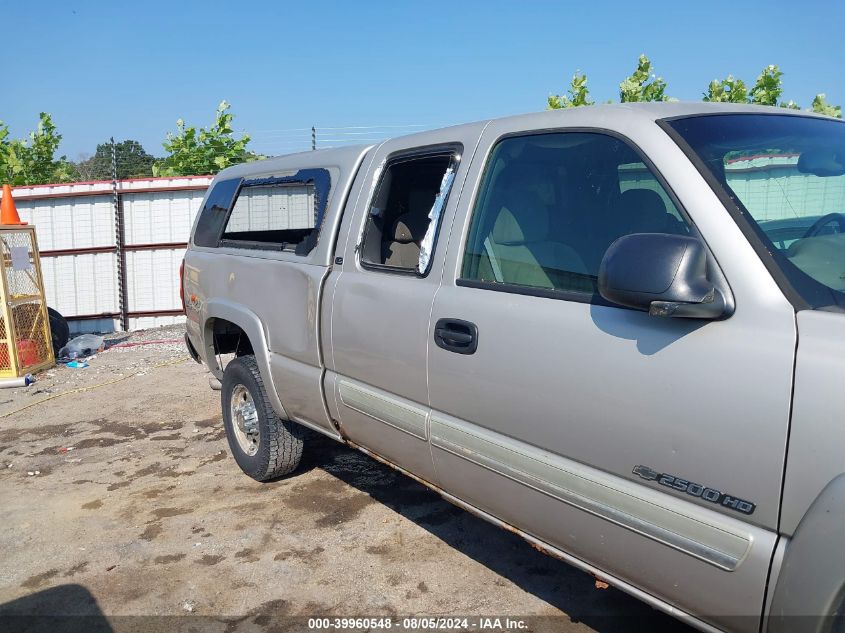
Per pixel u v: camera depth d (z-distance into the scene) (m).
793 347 1.80
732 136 2.35
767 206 2.20
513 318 2.52
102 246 11.86
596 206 2.46
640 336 2.12
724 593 1.94
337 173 3.70
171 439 5.81
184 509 4.38
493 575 3.46
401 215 3.56
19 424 6.48
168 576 3.59
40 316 8.70
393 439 3.22
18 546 4.00
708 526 1.94
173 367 8.58
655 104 2.57
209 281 4.85
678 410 2.00
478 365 2.64
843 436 1.67
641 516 2.12
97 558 3.81
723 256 2.00
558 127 2.66
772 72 10.36
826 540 1.67
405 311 3.00
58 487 4.86
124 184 11.72
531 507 2.54
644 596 2.23
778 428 1.79
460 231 2.88
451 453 2.85
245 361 4.52
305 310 3.71
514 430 2.54
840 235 2.24
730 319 1.94
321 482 4.69
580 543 2.38
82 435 6.05
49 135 15.59
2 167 14.33
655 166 2.26
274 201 4.25
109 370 8.59
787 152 2.37
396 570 3.54
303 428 4.51
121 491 4.73
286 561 3.68
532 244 2.61
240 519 4.20
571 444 2.33
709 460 1.94
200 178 11.72
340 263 3.51
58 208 11.77
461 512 4.18
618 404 2.16
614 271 2.00
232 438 4.82
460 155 3.02
